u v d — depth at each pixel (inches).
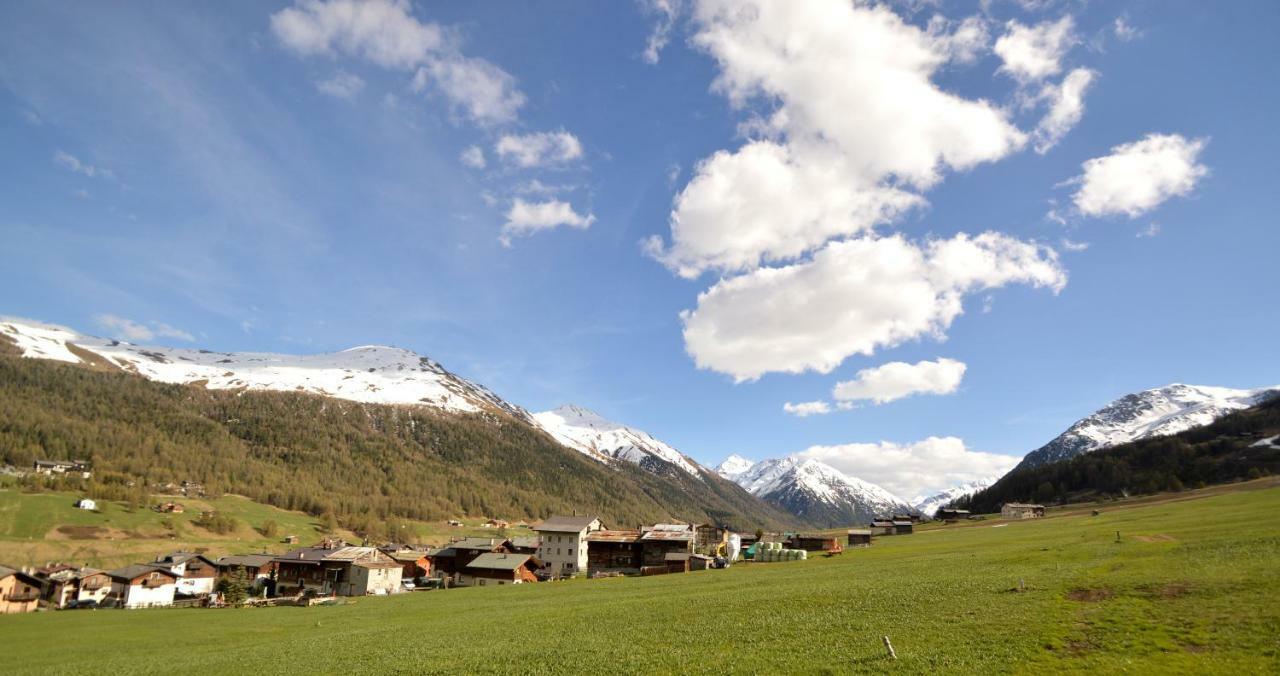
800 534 6958.7
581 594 3371.1
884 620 1770.4
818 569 3540.8
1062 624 1491.1
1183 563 2018.9
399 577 5334.6
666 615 2242.9
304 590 5334.6
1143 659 1213.1
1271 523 2738.7
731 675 1402.6
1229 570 1797.5
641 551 5516.7
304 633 2797.7
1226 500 4982.8
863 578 2716.5
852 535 6309.1
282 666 1991.9
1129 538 2947.8
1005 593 1932.8
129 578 5246.1
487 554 5536.4
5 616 4173.2
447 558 5944.9
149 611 4296.3
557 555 5679.1
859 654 1453.0
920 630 1605.6
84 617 4001.0
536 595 3563.0
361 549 5713.6
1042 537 3897.6
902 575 2672.2
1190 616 1419.8
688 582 3511.3
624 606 2591.0
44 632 3376.0
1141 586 1754.4
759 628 1852.9
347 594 5118.1
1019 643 1393.9
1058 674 1187.3
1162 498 7431.1
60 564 6215.6
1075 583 1918.1
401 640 2273.6
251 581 5920.3
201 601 4899.1
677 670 1491.1
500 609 2970.0
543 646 1903.3
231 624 3334.2
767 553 5059.1
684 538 5319.9
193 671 2063.2
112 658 2516.0
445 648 2028.8
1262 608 1397.6
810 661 1443.2
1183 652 1223.5
